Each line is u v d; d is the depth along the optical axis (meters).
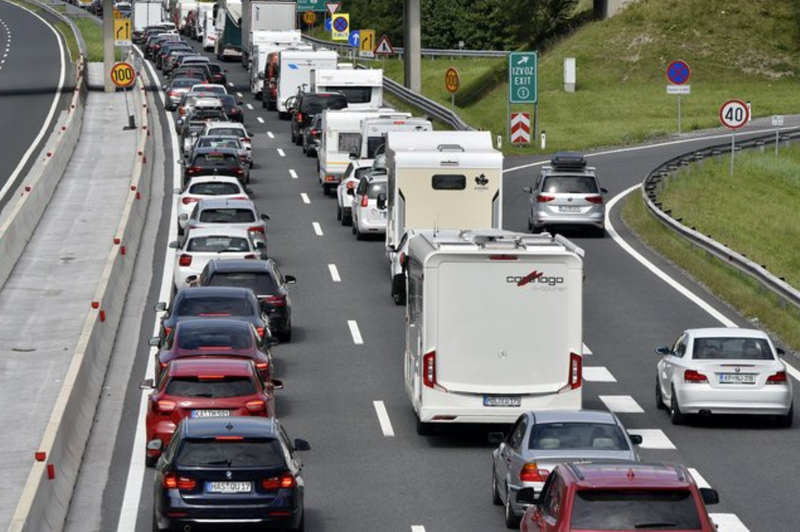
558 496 37.72
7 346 83.81
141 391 73.38
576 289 62.75
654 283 101.88
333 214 132.62
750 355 66.62
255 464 45.97
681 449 62.84
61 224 123.88
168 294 98.00
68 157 161.12
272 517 45.81
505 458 51.47
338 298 97.69
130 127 188.00
